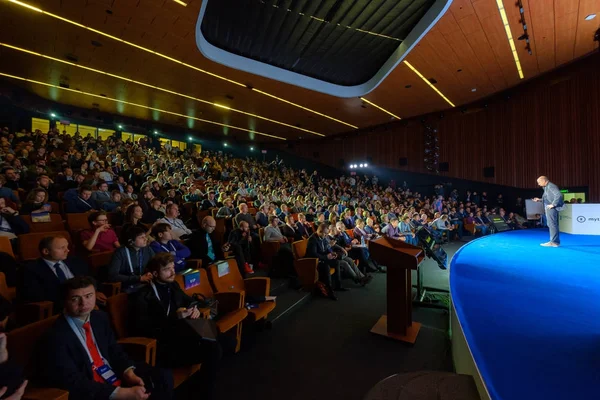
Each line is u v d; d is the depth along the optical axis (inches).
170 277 90.8
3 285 94.7
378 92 438.6
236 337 108.0
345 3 268.7
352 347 115.0
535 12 265.0
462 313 87.8
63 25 272.4
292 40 331.6
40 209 173.6
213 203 299.1
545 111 446.6
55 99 489.4
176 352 81.0
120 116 584.4
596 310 87.9
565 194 424.8
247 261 204.5
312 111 531.8
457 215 462.3
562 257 163.5
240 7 273.4
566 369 57.8
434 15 267.0
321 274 179.3
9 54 332.8
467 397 45.3
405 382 49.4
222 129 683.4
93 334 67.8
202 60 334.3
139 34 284.2
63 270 98.7
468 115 542.9
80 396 58.9
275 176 648.4
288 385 91.4
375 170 678.5
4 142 335.6
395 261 119.0
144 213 208.4
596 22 283.4
